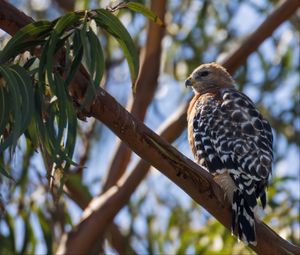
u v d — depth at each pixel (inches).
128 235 527.8
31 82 282.4
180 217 559.5
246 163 370.6
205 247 507.8
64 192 490.6
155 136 305.9
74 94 297.9
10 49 293.6
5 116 280.8
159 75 528.4
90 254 480.4
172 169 314.0
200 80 463.5
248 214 349.1
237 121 388.8
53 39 287.4
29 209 487.8
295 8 493.0
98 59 288.7
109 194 476.4
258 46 495.8
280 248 340.5
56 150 282.0
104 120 301.0
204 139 393.1
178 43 582.6
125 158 510.6
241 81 585.0
